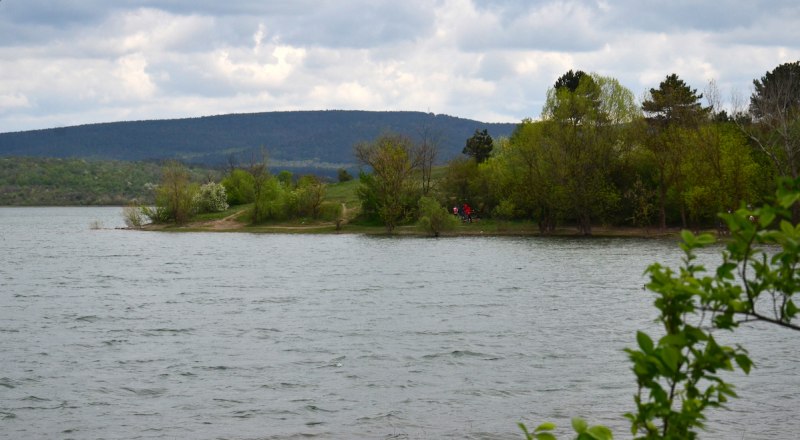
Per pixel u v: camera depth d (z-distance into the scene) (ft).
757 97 318.65
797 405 75.97
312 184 428.56
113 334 121.39
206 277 208.33
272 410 78.38
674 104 339.16
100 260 266.57
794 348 99.81
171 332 122.52
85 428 73.67
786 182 18.84
